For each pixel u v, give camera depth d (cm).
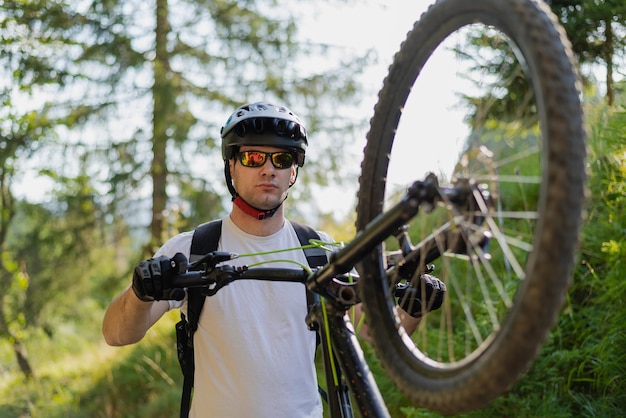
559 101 120
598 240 418
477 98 240
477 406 138
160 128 1214
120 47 1240
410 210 152
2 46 1208
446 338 441
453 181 151
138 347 854
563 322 409
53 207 1323
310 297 254
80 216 1302
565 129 119
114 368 847
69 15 1232
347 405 206
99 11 1235
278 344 269
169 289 206
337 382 207
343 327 197
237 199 286
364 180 185
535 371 401
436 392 145
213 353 268
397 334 170
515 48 134
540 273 119
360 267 180
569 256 118
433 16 165
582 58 523
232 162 287
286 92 1259
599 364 371
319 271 188
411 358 161
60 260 1309
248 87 1265
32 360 1411
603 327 387
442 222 204
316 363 565
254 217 283
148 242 1262
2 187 1288
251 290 273
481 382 132
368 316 176
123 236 1312
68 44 1229
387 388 457
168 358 793
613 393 369
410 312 217
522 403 384
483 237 145
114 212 1283
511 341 125
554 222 117
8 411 873
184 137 1225
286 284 276
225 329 267
